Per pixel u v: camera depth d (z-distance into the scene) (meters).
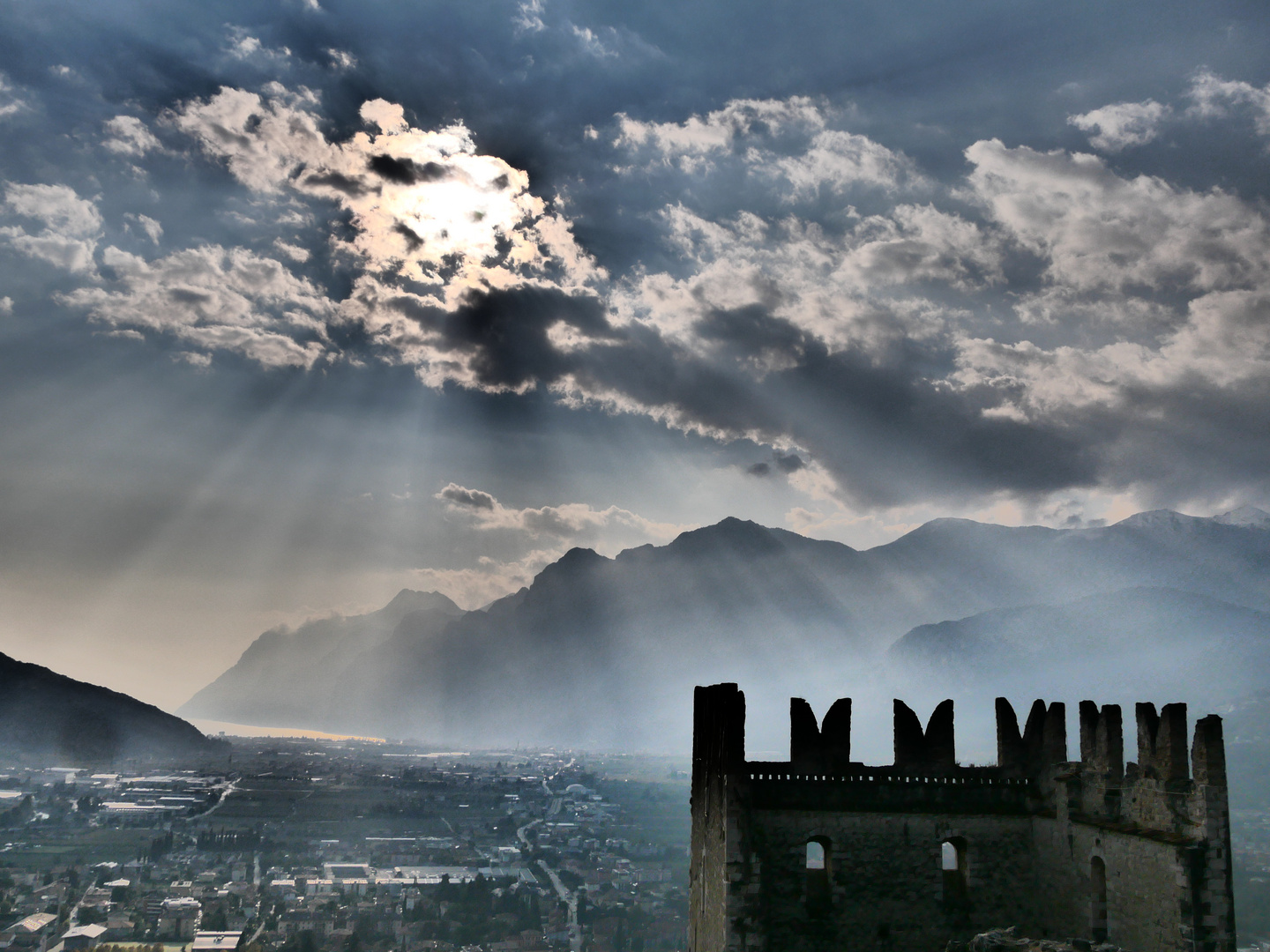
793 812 62.12
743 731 61.19
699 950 69.81
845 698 63.69
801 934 60.94
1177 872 50.69
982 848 62.69
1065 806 60.25
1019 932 60.78
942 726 64.12
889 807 62.66
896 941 61.22
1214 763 50.84
